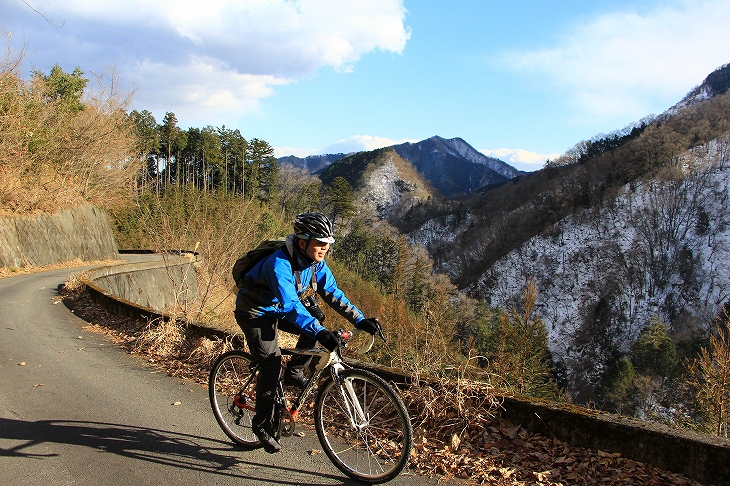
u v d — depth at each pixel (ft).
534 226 362.53
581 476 9.41
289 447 11.00
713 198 300.61
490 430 11.33
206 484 9.25
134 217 154.10
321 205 324.80
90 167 102.89
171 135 254.06
